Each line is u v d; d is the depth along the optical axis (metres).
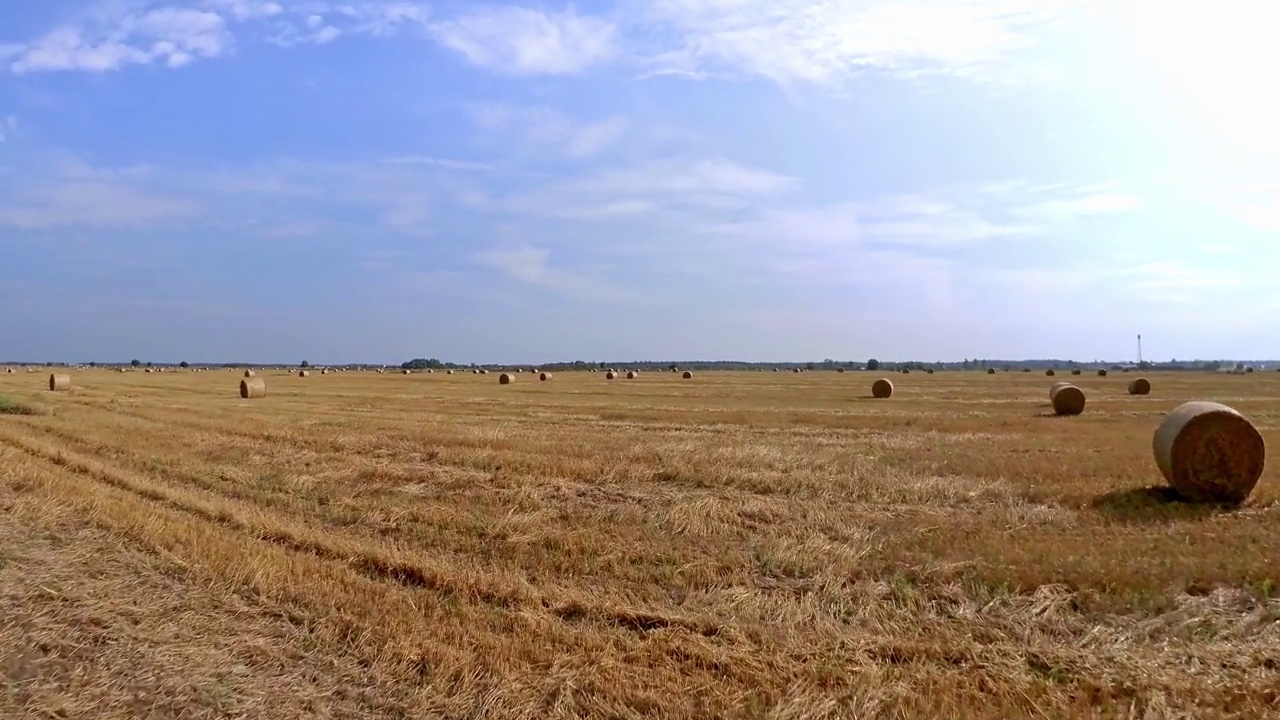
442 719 6.02
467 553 10.80
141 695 6.32
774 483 15.01
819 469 16.45
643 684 6.56
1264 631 7.64
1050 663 7.02
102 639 7.38
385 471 16.41
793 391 52.75
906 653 7.22
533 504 13.56
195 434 22.61
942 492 14.13
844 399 43.19
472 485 15.19
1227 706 6.18
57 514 11.88
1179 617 7.96
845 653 7.19
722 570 9.82
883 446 20.53
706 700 6.27
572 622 8.08
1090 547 10.23
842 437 22.88
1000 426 26.48
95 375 86.06
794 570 9.78
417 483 15.54
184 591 8.70
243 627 7.72
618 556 10.34
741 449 19.06
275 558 9.80
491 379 82.44
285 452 19.20
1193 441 14.20
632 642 7.45
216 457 18.81
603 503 13.69
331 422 26.33
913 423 27.50
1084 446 20.69
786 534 11.44
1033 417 30.50
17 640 7.27
